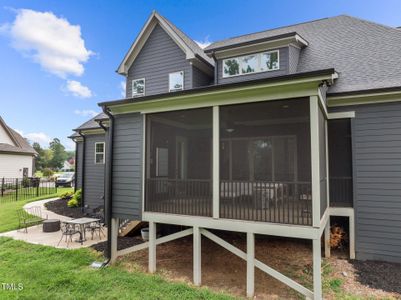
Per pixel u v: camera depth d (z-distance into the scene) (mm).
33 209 12086
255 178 9273
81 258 6445
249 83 4824
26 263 6098
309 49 8633
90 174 11961
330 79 4316
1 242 7652
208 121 8859
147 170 6320
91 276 5473
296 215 5266
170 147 9555
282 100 4953
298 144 8750
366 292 4730
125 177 6488
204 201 6012
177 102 5844
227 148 9758
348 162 7461
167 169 9297
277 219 5027
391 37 7816
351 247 6418
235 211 5375
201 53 9531
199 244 5449
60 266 5922
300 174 8664
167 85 9273
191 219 5551
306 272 5730
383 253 6141
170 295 4730
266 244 7488
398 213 6027
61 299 4551
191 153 10430
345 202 6957
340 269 5766
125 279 5359
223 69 8578
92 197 11820
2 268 5844
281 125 8992
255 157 9359
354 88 6480
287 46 7785
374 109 6340
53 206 12766
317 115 4531
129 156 6477
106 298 4617
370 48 7742
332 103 6672
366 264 6000
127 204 6402
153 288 4992
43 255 6605
